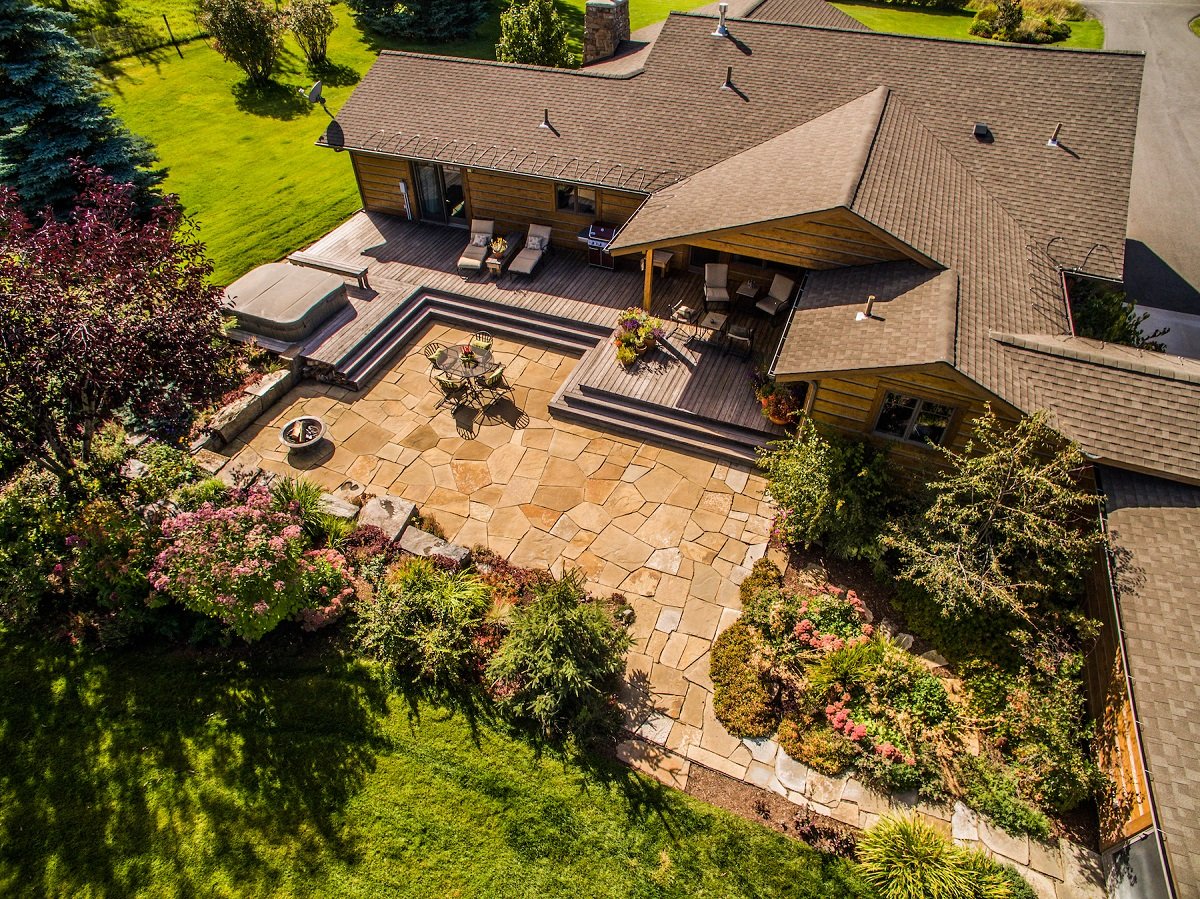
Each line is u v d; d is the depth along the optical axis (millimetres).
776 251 14742
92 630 11359
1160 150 27969
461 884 8984
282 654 11164
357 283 18562
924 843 8852
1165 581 9969
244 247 20703
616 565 12703
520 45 26781
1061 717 9820
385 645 10898
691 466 14547
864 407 12578
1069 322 13375
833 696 10539
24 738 10180
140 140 20203
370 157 20562
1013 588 10742
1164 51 39406
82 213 12125
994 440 11594
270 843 9281
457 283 19047
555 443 15125
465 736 10328
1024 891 8688
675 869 9062
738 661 11148
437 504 13797
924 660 11242
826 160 15203
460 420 15641
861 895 8820
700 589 12328
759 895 8836
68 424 11484
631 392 15438
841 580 12359
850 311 13164
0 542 11828
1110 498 10891
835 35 18672
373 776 9898
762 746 10289
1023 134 16547
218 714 10469
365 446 14977
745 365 16078
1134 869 8328
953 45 17844
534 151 18688
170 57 30469
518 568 12594
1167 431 10914
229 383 13227
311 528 12648
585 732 10328
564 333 17594
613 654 10703
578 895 8875
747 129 17969
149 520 11773
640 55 22609
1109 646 10055
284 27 30484
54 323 9859
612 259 19234
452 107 20094
